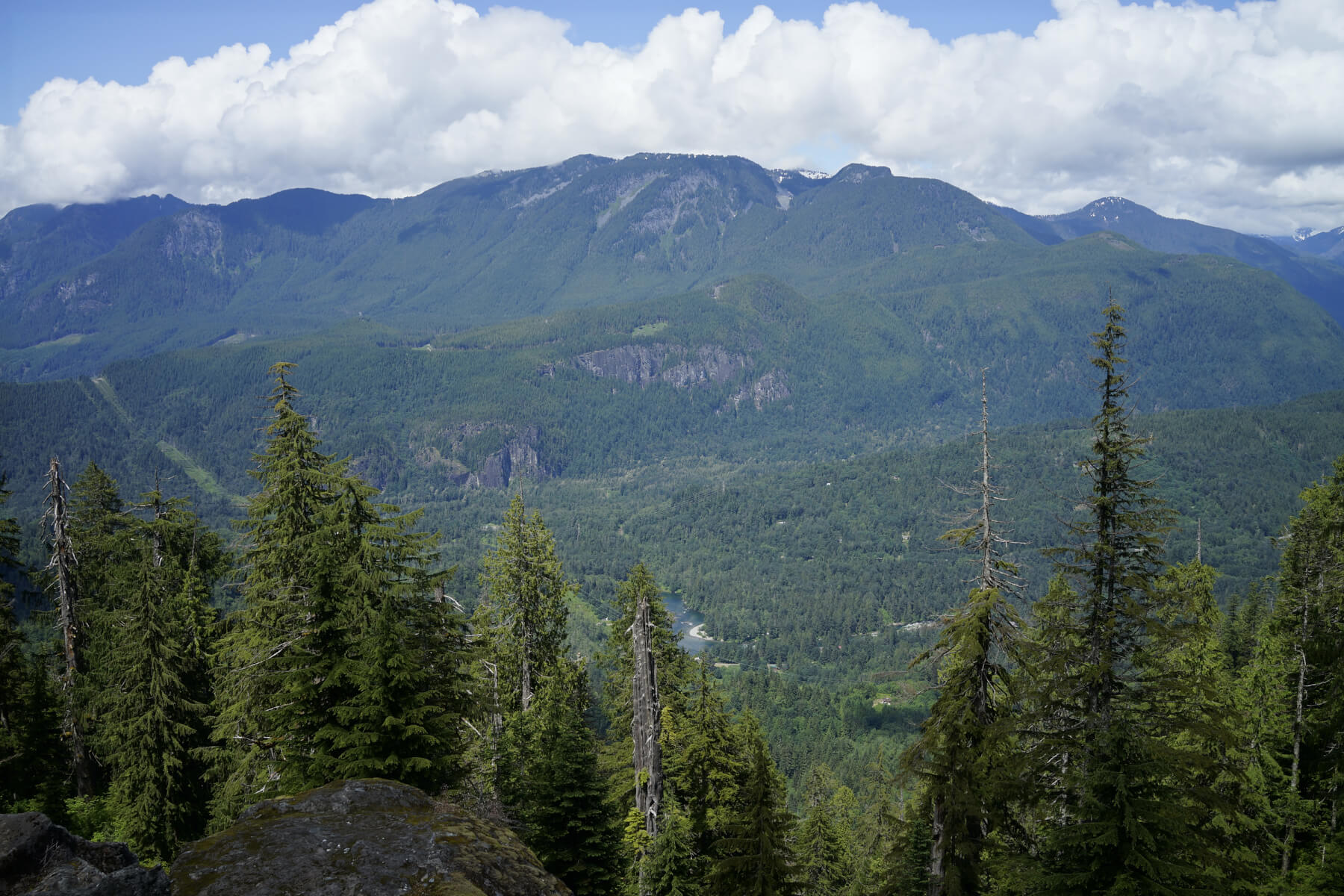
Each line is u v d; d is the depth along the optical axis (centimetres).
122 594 3784
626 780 3102
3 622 3603
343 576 2286
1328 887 2569
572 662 4581
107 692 3416
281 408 2748
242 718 2716
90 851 830
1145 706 2080
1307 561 3130
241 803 2652
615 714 4241
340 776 1862
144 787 3256
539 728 3200
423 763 1888
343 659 2111
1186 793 1800
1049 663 2016
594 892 2300
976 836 2225
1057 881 1706
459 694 2448
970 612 2145
